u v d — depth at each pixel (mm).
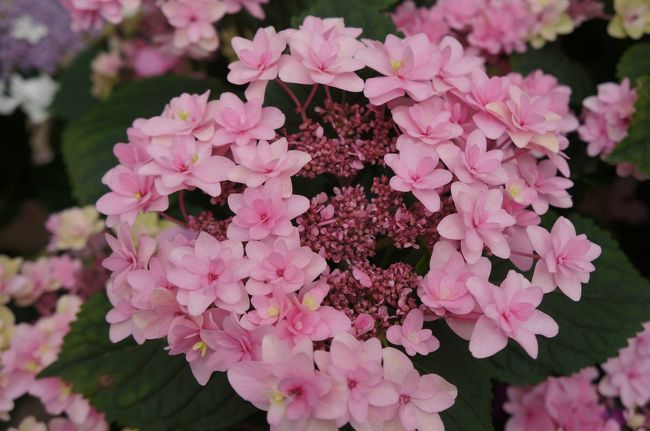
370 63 460
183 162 445
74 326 532
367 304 438
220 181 454
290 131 505
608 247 532
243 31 639
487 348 412
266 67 462
